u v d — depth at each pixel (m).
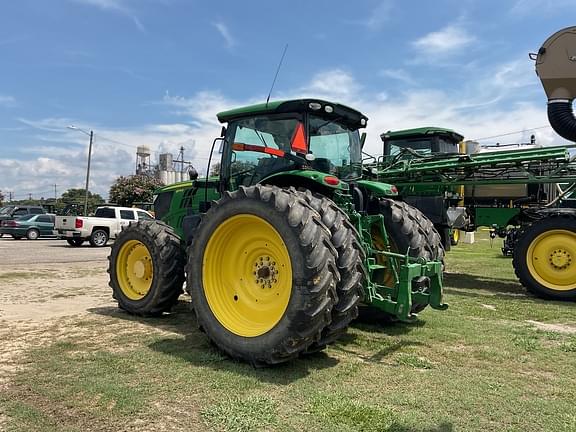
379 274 5.33
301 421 3.01
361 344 4.82
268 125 5.28
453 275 10.41
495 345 4.82
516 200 10.15
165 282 5.79
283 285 4.18
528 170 8.61
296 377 3.80
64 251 16.81
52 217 26.08
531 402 3.36
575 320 6.14
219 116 5.66
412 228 5.39
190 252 4.61
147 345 4.63
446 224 9.58
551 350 4.66
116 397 3.34
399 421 3.03
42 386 3.53
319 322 3.83
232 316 4.37
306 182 4.92
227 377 3.75
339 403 3.26
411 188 9.95
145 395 3.39
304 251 3.80
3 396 3.36
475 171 9.04
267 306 4.27
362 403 3.29
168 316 5.99
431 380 3.79
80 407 3.19
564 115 2.94
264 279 4.34
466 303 7.21
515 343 4.88
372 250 4.79
